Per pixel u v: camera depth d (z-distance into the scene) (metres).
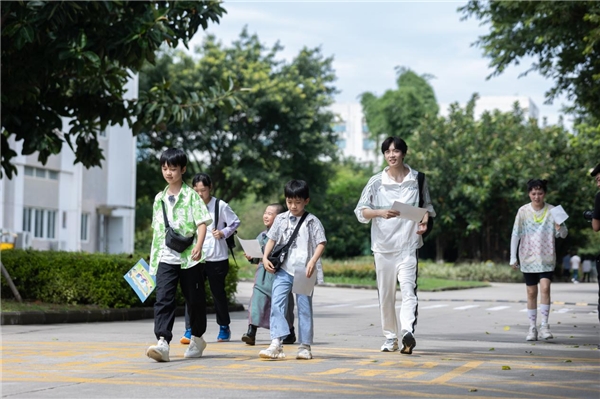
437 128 64.44
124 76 21.70
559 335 15.48
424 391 8.15
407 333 11.19
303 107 64.88
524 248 14.49
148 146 65.69
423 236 11.38
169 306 10.48
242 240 12.79
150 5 19.22
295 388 8.27
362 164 90.75
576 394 8.16
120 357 10.89
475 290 41.66
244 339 12.88
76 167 47.44
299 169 68.81
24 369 9.68
